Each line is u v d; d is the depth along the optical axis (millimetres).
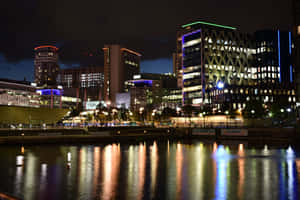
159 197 28141
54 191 30406
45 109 104688
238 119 116375
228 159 54000
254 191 30250
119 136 98062
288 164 47562
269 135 92875
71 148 74812
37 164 47938
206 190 30719
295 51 96562
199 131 110062
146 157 57500
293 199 27500
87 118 197750
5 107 93375
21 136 83062
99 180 35656
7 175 38594
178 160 53156
